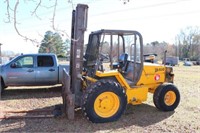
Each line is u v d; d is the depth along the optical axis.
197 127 6.13
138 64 7.10
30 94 10.24
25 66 10.29
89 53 6.89
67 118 6.60
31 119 6.55
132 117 6.86
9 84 10.13
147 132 5.75
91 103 6.16
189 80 17.06
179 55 74.50
